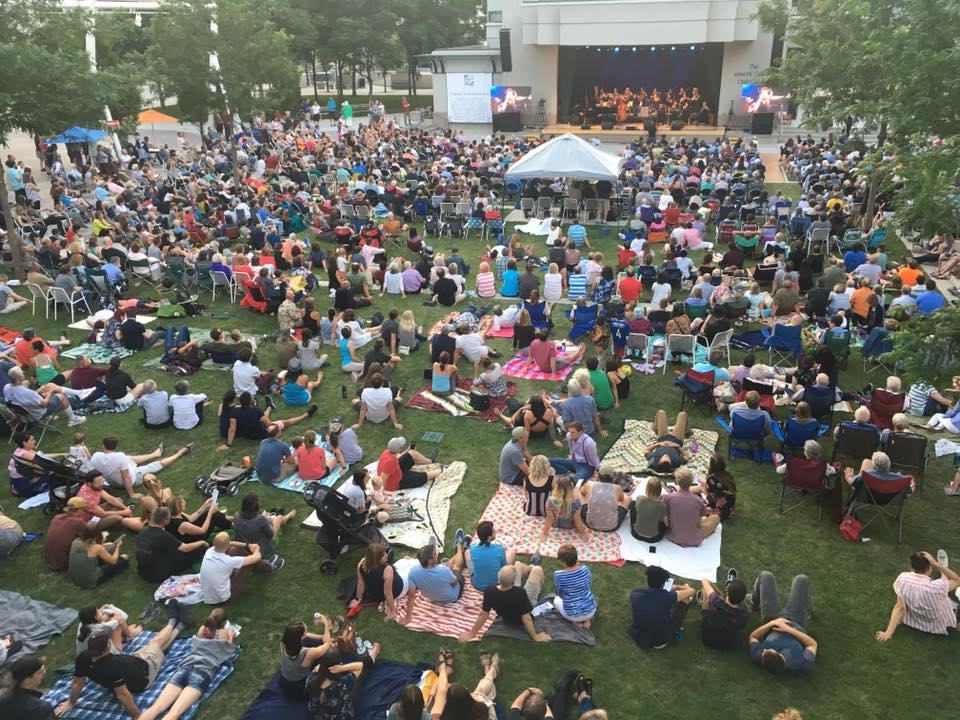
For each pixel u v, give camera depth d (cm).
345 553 958
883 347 1349
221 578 852
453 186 2670
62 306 1828
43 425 1266
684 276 1869
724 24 4144
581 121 4703
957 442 1139
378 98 6700
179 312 1762
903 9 1992
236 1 3077
